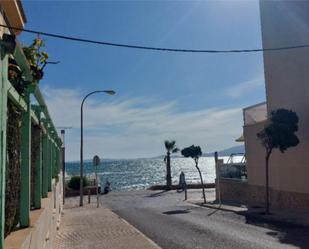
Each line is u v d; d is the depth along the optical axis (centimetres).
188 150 2509
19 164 435
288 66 1891
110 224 1523
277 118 1705
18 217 437
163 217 1797
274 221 1524
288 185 1900
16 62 397
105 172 14488
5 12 449
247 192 2336
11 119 384
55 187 1183
